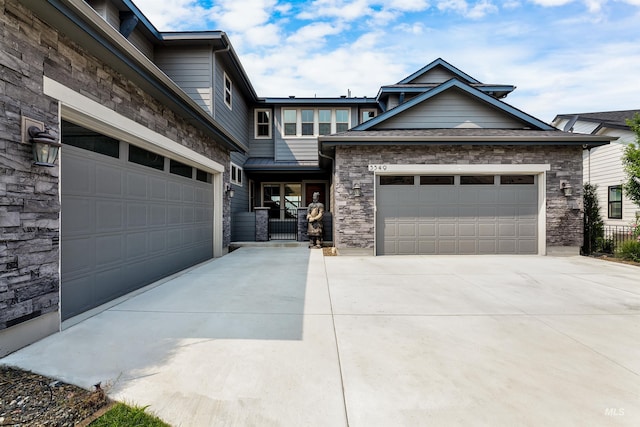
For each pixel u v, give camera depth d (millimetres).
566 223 8898
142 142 5270
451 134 9031
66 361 2795
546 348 3105
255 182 14969
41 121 3303
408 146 8898
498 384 2486
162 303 4500
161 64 10227
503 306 4398
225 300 4656
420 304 4484
